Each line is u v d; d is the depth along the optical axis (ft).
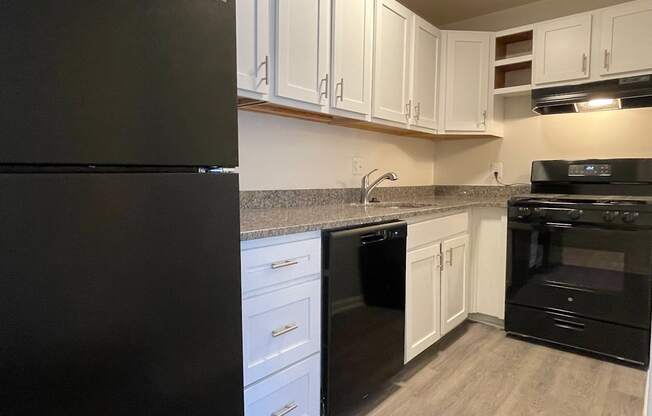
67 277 2.19
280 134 6.95
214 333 2.95
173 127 2.62
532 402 5.98
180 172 2.70
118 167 2.38
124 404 2.45
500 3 9.56
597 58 7.93
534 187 9.39
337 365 5.12
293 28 5.49
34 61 2.02
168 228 2.63
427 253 7.09
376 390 5.94
